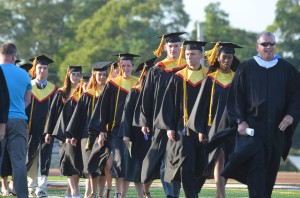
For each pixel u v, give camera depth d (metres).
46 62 33.72
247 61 22.05
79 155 30.66
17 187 24.45
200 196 32.44
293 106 21.70
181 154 24.91
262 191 21.62
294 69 21.94
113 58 110.12
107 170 29.36
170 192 26.33
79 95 31.81
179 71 25.61
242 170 21.83
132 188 36.94
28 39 137.75
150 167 26.84
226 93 24.84
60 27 142.38
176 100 25.38
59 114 32.50
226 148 23.91
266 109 21.69
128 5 129.00
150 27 128.50
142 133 28.19
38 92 33.31
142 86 28.06
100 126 29.16
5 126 22.98
